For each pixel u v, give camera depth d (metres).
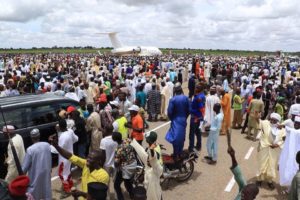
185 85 30.70
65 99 10.23
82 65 33.84
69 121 8.81
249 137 13.73
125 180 7.46
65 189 8.20
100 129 9.27
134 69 30.52
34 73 23.09
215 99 13.07
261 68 36.72
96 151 5.60
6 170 8.27
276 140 8.65
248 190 4.60
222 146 12.52
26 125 8.97
